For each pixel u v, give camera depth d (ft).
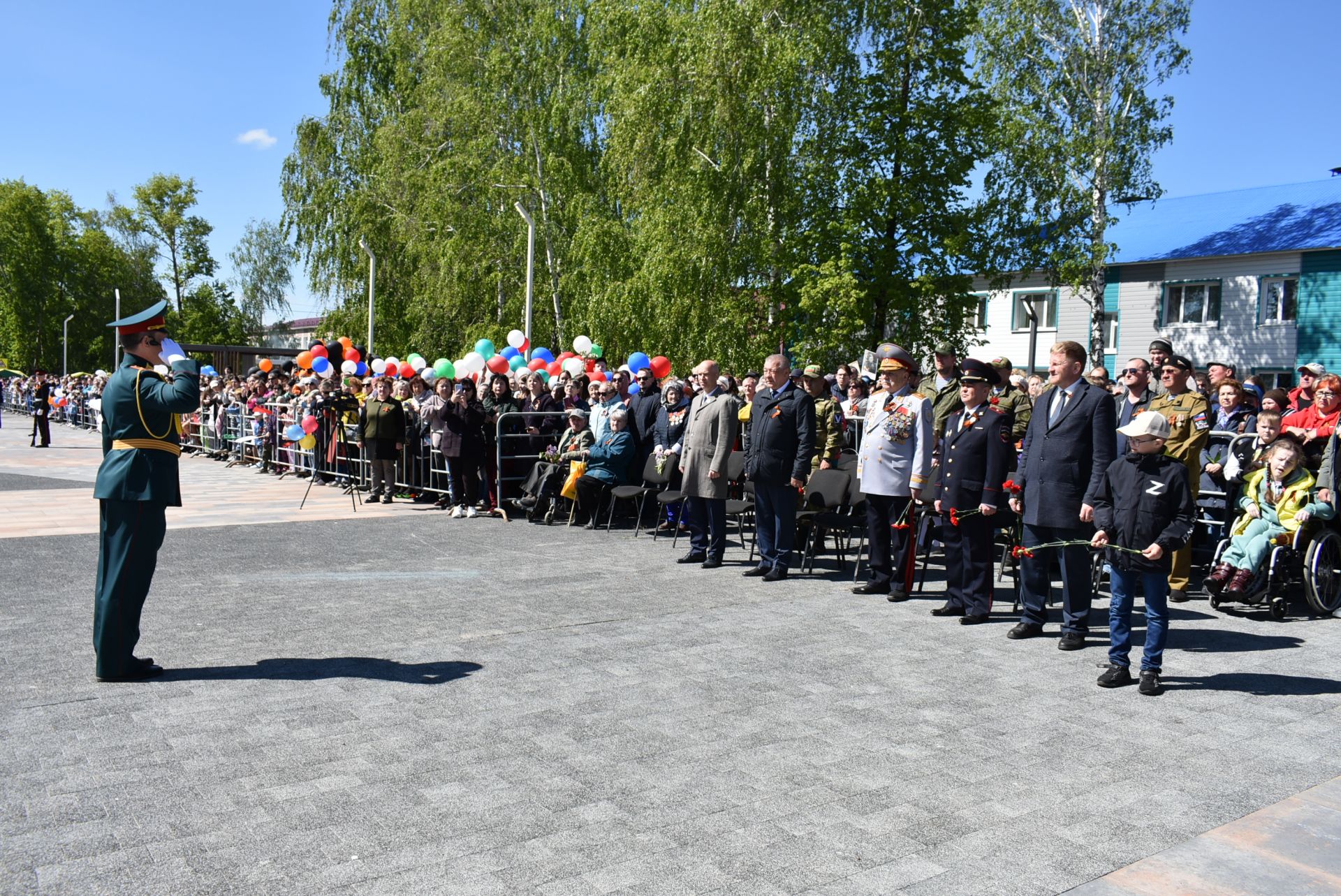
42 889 10.37
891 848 11.66
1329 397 29.25
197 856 11.14
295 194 118.01
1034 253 94.17
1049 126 92.48
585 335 90.43
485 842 11.61
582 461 39.47
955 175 75.97
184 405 17.88
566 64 94.27
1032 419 22.52
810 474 31.86
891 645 21.36
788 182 77.77
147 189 236.43
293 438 49.78
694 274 76.89
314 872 10.82
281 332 232.73
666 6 82.12
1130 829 12.32
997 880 10.94
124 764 13.88
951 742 15.34
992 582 23.95
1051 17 93.86
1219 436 29.81
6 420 140.56
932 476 25.93
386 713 16.21
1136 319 110.73
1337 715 16.96
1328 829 12.41
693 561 31.73
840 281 71.77
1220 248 104.58
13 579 27.30
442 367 48.96
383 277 111.04
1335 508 25.26
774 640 21.54
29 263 223.51
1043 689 18.37
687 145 76.79
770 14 76.28
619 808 12.64
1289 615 25.45
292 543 34.55
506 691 17.47
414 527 39.06
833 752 14.78
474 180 96.53
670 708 16.70
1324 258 96.94
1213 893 10.77
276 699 16.87
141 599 17.98
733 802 12.90
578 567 30.37
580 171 93.61
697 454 31.01
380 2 115.03
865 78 76.74
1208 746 15.37
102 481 17.78
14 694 17.03
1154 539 18.02
